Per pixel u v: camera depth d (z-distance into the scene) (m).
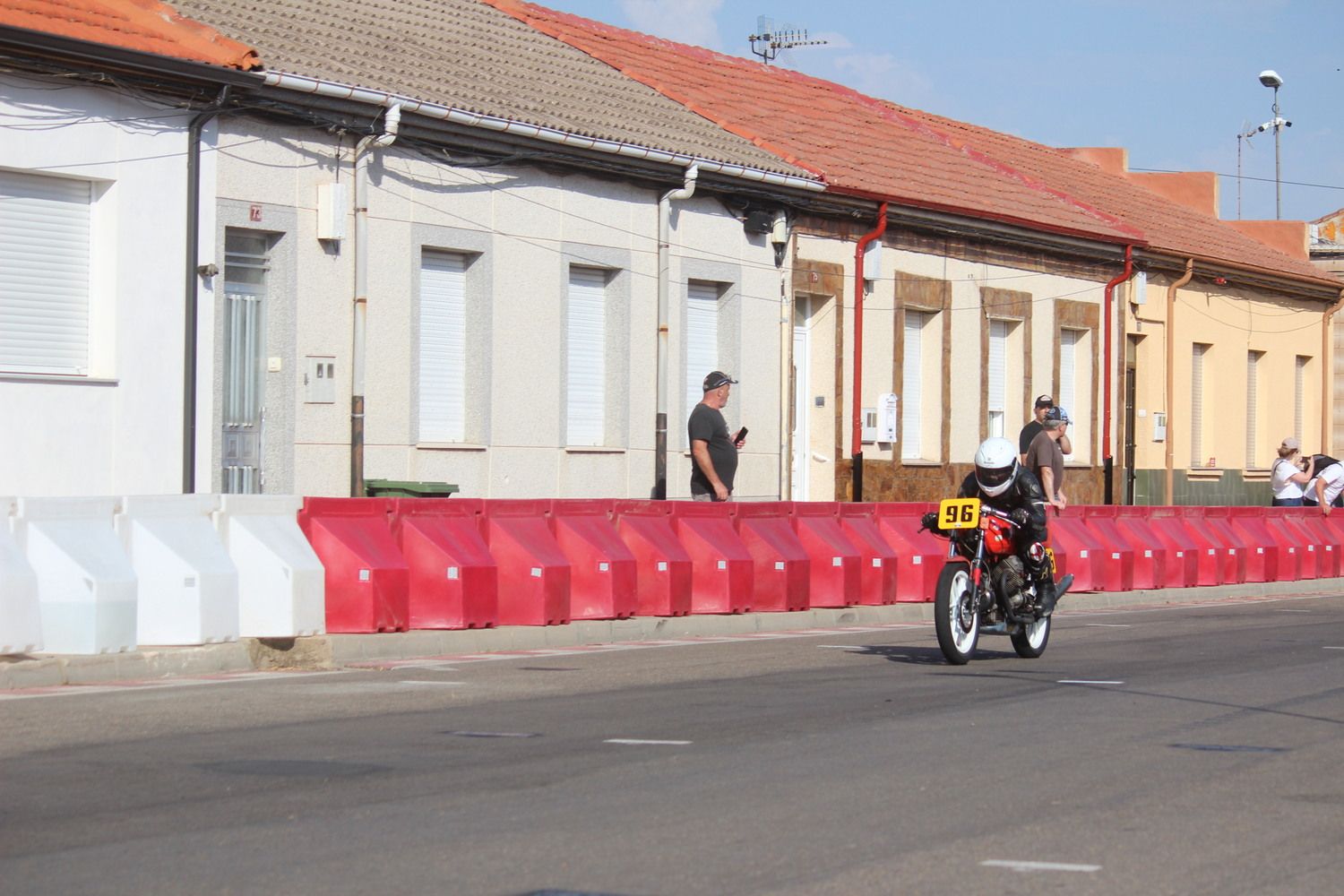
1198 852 7.81
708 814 8.60
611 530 19.75
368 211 23.05
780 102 36.25
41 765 9.93
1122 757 10.41
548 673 15.11
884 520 23.56
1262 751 10.71
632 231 27.33
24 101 19.44
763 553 21.34
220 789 9.22
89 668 13.99
